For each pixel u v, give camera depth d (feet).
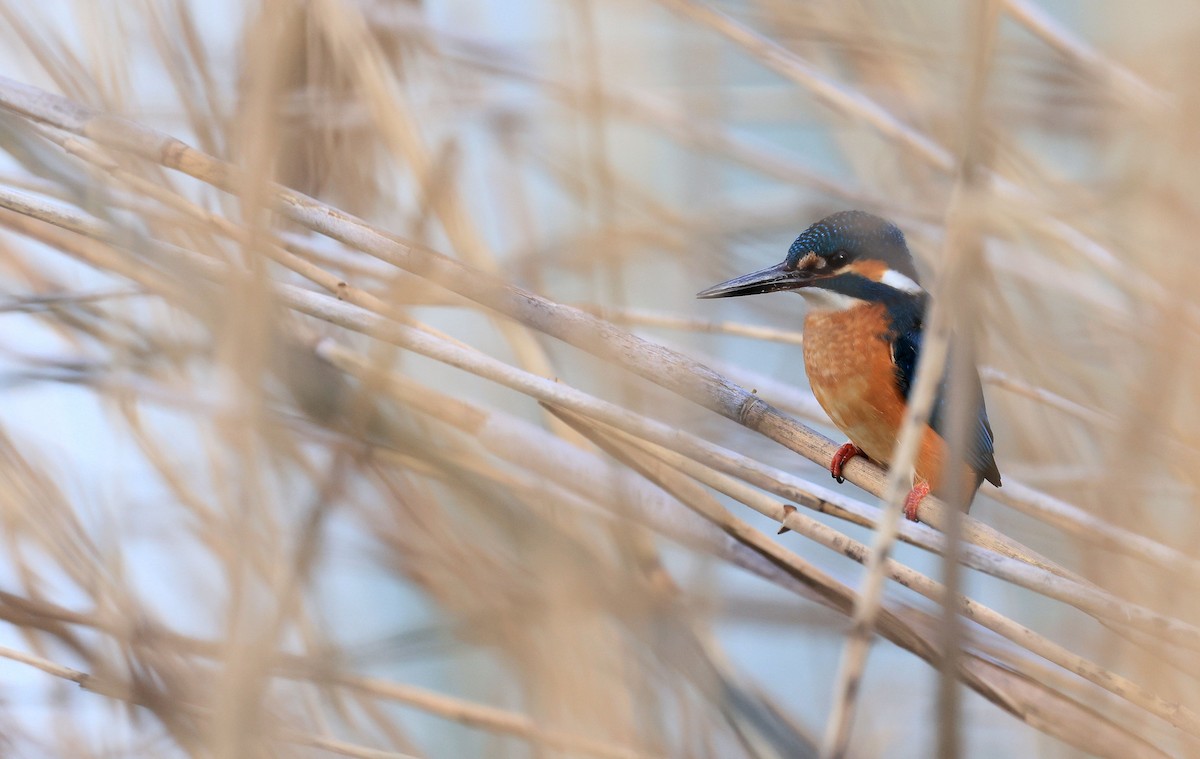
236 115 22.74
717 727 19.95
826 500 20.86
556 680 18.93
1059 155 31.81
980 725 25.98
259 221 19.01
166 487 20.89
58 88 23.20
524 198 26.14
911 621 23.68
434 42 30.09
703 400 21.11
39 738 20.16
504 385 20.43
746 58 30.83
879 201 30.99
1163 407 18.93
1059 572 20.30
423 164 24.75
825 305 26.25
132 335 21.93
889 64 31.07
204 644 20.27
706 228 24.09
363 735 20.67
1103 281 27.84
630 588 19.44
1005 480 25.21
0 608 20.07
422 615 21.18
